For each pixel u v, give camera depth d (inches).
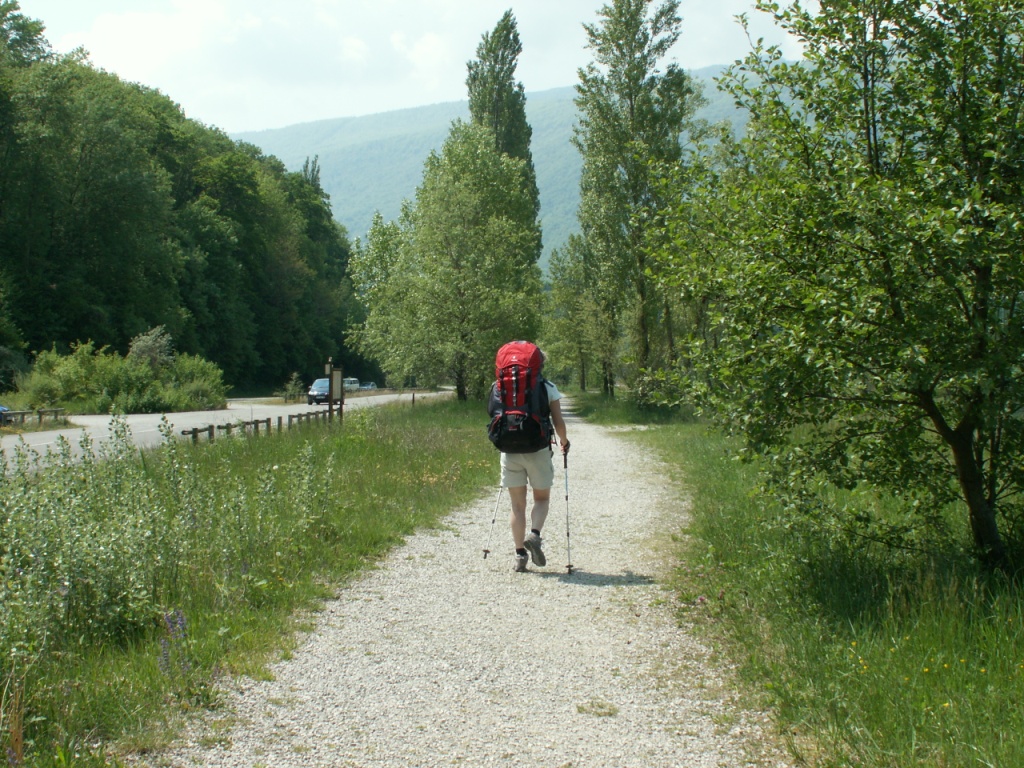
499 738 155.0
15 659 154.7
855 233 206.5
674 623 224.2
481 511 403.2
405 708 167.8
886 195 194.2
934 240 193.6
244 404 2043.6
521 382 279.9
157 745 146.6
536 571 282.8
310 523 310.8
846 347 204.8
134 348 1781.5
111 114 2122.3
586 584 265.1
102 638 190.1
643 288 1299.2
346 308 3587.6
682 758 147.4
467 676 185.6
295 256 3095.5
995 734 143.5
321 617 226.5
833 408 221.9
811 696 164.7
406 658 196.4
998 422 218.4
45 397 1533.0
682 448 684.7
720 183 237.5
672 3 1243.2
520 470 284.2
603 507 421.4
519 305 1425.9
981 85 225.0
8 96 1903.3
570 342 2080.5
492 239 1418.6
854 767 139.5
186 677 170.9
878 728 149.2
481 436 772.0
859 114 235.6
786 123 227.5
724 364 226.5
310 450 376.2
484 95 1930.4
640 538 340.5
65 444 305.3
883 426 230.4
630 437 887.1
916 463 236.2
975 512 233.1
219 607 219.8
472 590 257.4
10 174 1934.1
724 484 443.8
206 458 508.1
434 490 433.7
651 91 1259.8
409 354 1403.8
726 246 226.7
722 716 163.9
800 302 214.4
